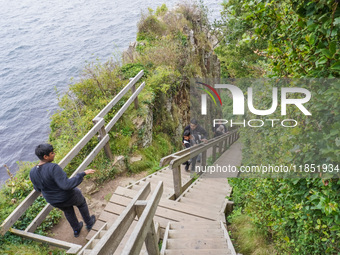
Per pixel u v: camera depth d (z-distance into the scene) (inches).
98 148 243.0
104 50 1502.2
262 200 157.8
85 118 290.8
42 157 151.9
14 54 1569.9
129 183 256.7
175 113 468.4
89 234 176.9
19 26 2209.6
